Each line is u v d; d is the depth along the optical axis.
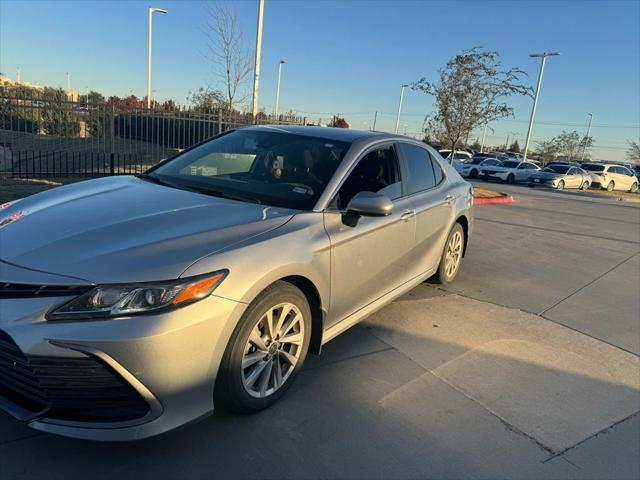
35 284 2.23
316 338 3.24
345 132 4.11
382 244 3.70
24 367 2.24
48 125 16.67
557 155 68.00
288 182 3.43
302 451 2.61
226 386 2.59
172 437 2.62
